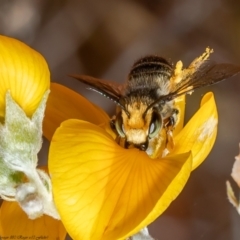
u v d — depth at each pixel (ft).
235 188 0.72
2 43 0.45
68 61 0.83
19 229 0.47
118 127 0.46
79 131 0.45
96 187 0.44
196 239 0.73
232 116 0.76
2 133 0.45
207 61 0.49
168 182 0.44
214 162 0.75
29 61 0.45
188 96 0.73
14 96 0.45
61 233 0.47
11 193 0.45
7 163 0.45
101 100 0.78
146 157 0.45
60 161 0.44
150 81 0.48
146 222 0.44
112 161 0.45
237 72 0.48
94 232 0.44
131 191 0.45
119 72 0.82
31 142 0.45
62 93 0.49
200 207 0.74
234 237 0.73
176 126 0.49
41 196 0.45
